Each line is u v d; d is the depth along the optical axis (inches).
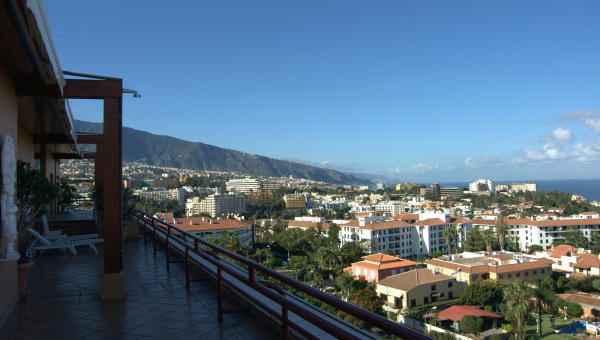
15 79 197.2
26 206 229.5
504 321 1161.4
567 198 5836.6
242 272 172.7
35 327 176.2
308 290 107.6
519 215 4680.1
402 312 1218.0
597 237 2878.9
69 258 366.0
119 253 224.8
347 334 92.7
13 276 201.8
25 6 109.3
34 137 374.6
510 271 1573.6
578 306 1258.0
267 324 173.5
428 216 3206.2
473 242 2664.9
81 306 208.5
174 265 322.7
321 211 5462.6
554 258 1996.8
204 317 187.6
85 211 742.5
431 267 1724.9
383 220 3034.0
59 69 167.5
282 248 2395.4
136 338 161.3
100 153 486.3
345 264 1911.9
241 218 3727.9
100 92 218.2
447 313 1170.0
